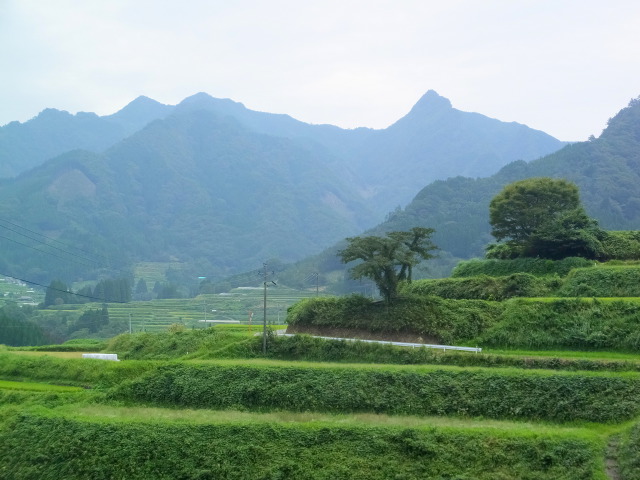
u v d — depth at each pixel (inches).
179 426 1731.1
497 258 3607.3
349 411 1865.2
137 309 7288.4
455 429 1587.1
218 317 6117.1
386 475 1499.8
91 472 1662.2
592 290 2561.5
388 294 2650.1
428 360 2156.7
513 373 1839.3
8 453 1807.3
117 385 2182.6
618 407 1658.5
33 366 2620.6
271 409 1934.1
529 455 1471.5
